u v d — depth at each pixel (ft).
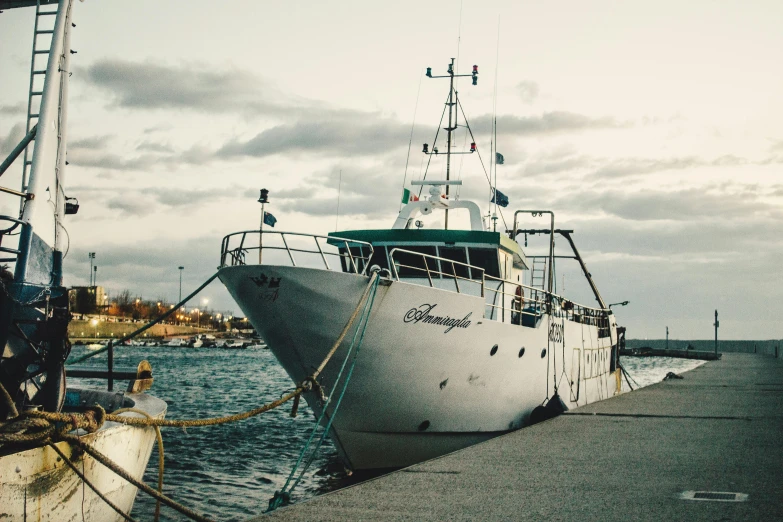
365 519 22.67
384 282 40.47
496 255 53.31
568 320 66.90
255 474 52.19
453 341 45.52
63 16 31.50
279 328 41.83
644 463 32.96
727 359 248.93
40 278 28.84
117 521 30.12
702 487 27.55
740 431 44.50
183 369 218.18
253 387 145.79
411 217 57.26
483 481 28.73
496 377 50.96
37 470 24.22
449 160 62.44
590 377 76.95
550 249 71.61
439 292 43.24
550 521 22.49
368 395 43.93
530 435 42.68
